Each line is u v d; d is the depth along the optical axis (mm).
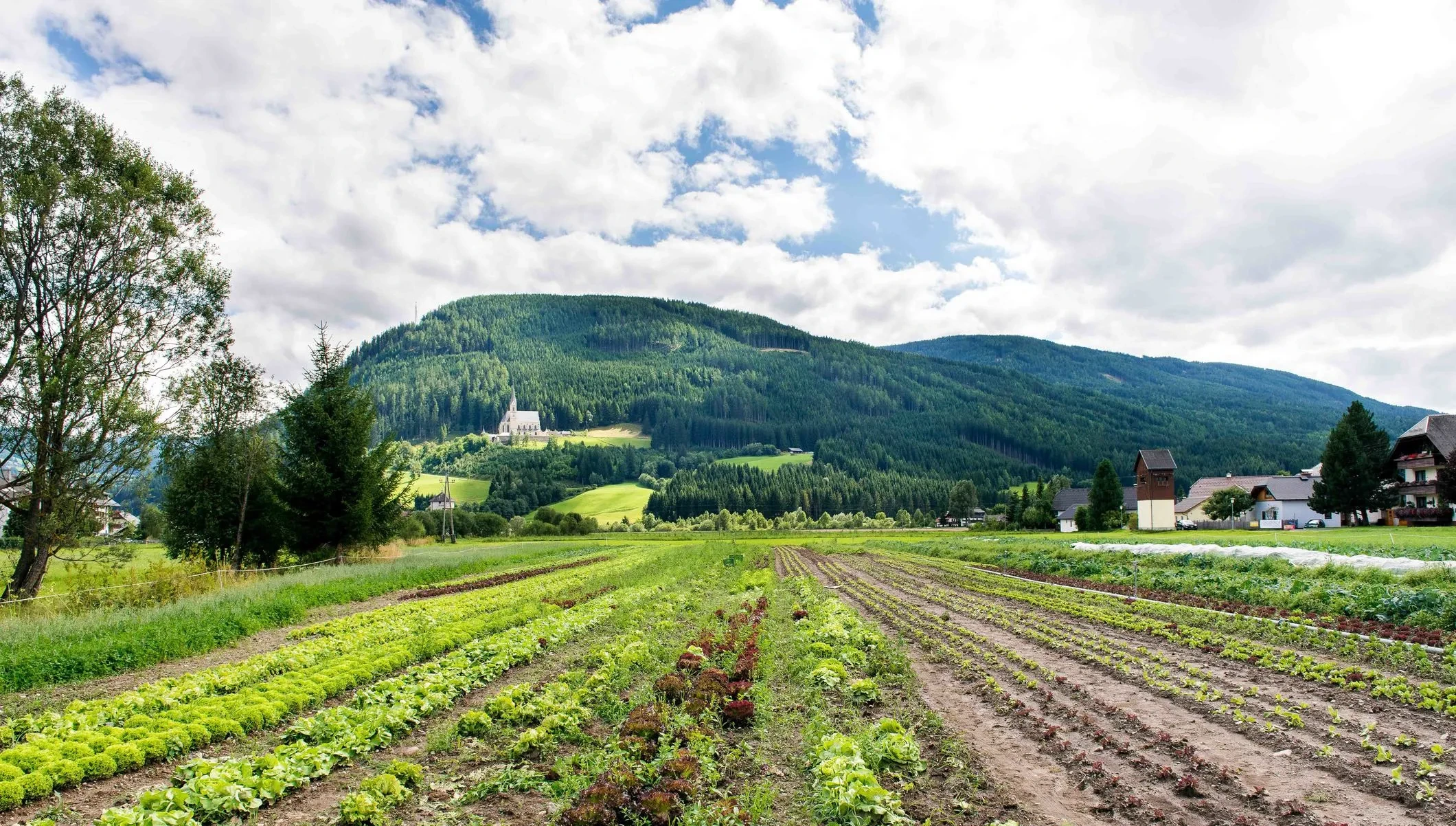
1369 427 73438
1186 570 32062
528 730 11461
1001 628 21766
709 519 132625
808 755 10719
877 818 8695
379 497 46219
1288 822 8438
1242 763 10336
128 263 30953
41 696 15766
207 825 8992
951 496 147375
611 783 9000
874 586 34531
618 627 22422
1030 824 8562
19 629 19953
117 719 13391
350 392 44438
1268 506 95375
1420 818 8477
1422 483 71625
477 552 63531
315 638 22406
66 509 28688
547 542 91938
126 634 19594
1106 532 85750
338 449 42781
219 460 39062
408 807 9461
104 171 31219
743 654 16797
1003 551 49906
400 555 54281
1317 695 13656
